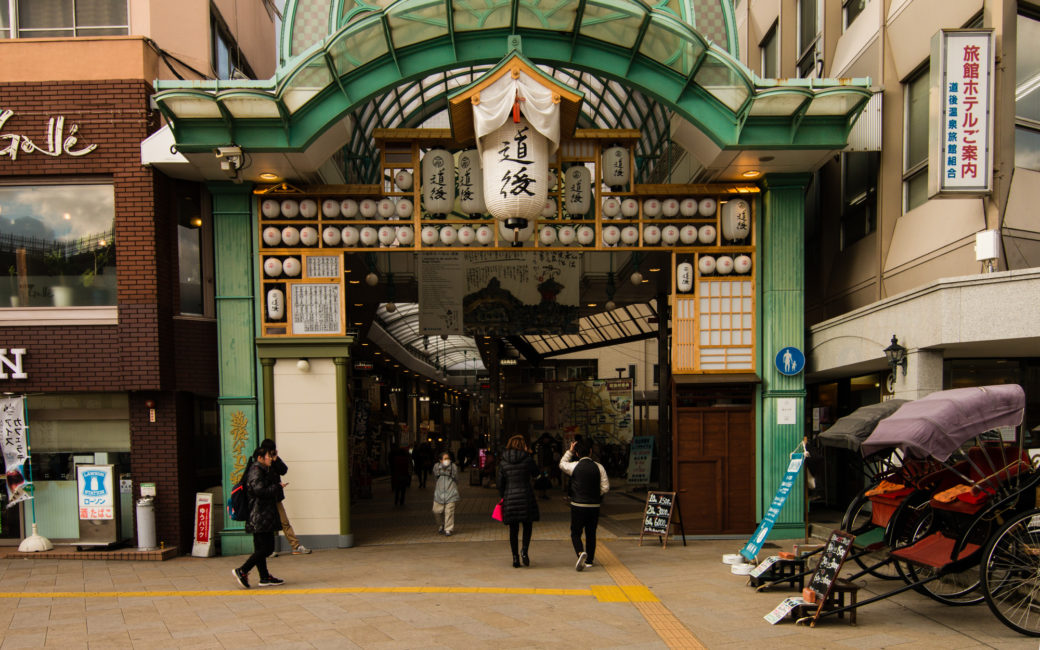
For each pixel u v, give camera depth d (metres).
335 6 8.91
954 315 7.26
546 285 14.86
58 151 9.70
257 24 14.02
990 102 7.82
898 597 6.66
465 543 10.44
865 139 10.34
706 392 10.34
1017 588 5.49
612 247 10.31
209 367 10.35
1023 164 8.35
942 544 6.03
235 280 10.11
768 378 10.16
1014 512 5.76
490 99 8.49
